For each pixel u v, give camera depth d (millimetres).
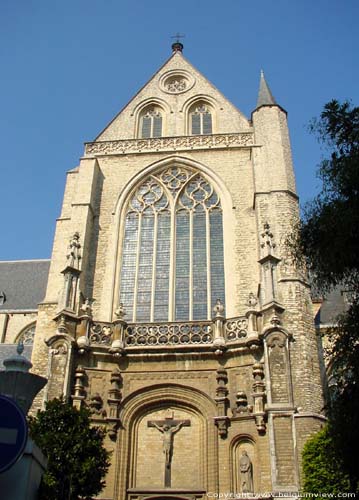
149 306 34375
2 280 53500
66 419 20656
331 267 17062
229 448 27438
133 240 37188
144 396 29656
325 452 18984
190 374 29859
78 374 29609
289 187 35938
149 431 29109
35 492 12211
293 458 25500
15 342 46500
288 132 39875
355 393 15781
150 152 40406
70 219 37094
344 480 22219
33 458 11641
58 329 30438
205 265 35406
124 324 31438
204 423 28641
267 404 27141
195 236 36688
